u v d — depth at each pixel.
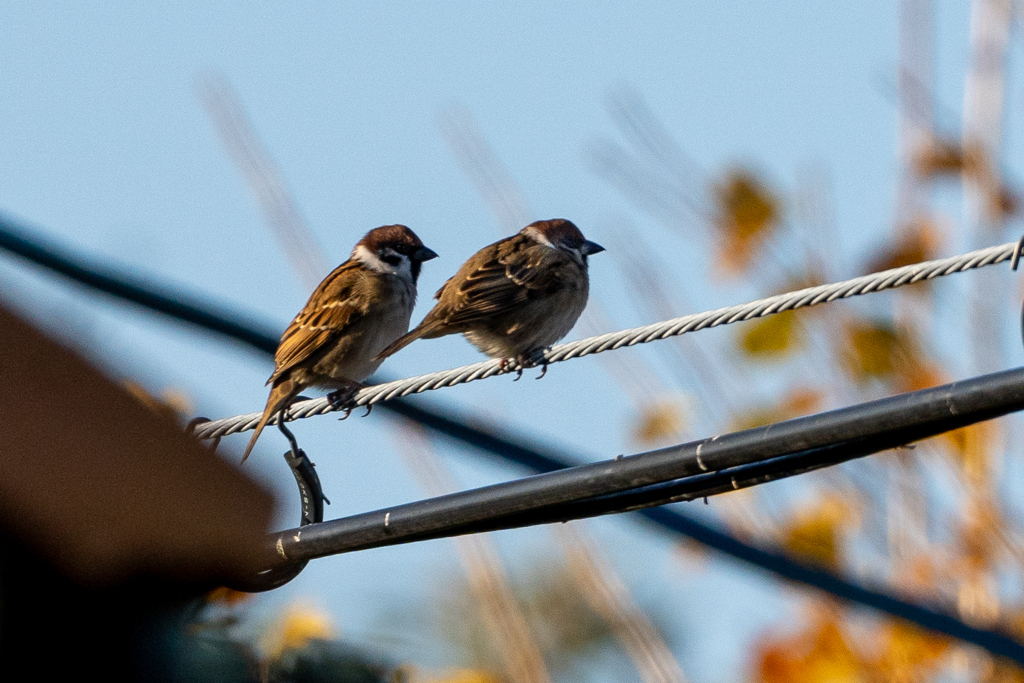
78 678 5.66
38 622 5.62
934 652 12.76
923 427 8.41
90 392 5.75
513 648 11.98
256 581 8.32
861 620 13.19
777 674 13.12
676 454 8.86
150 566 5.80
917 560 12.80
